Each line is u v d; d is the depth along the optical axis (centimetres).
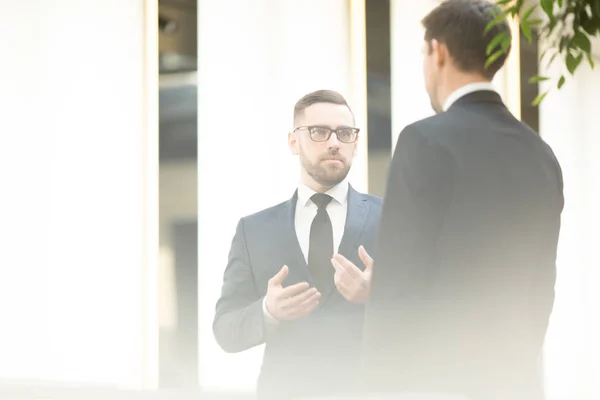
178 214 651
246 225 354
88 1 627
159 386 626
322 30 710
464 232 228
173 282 643
